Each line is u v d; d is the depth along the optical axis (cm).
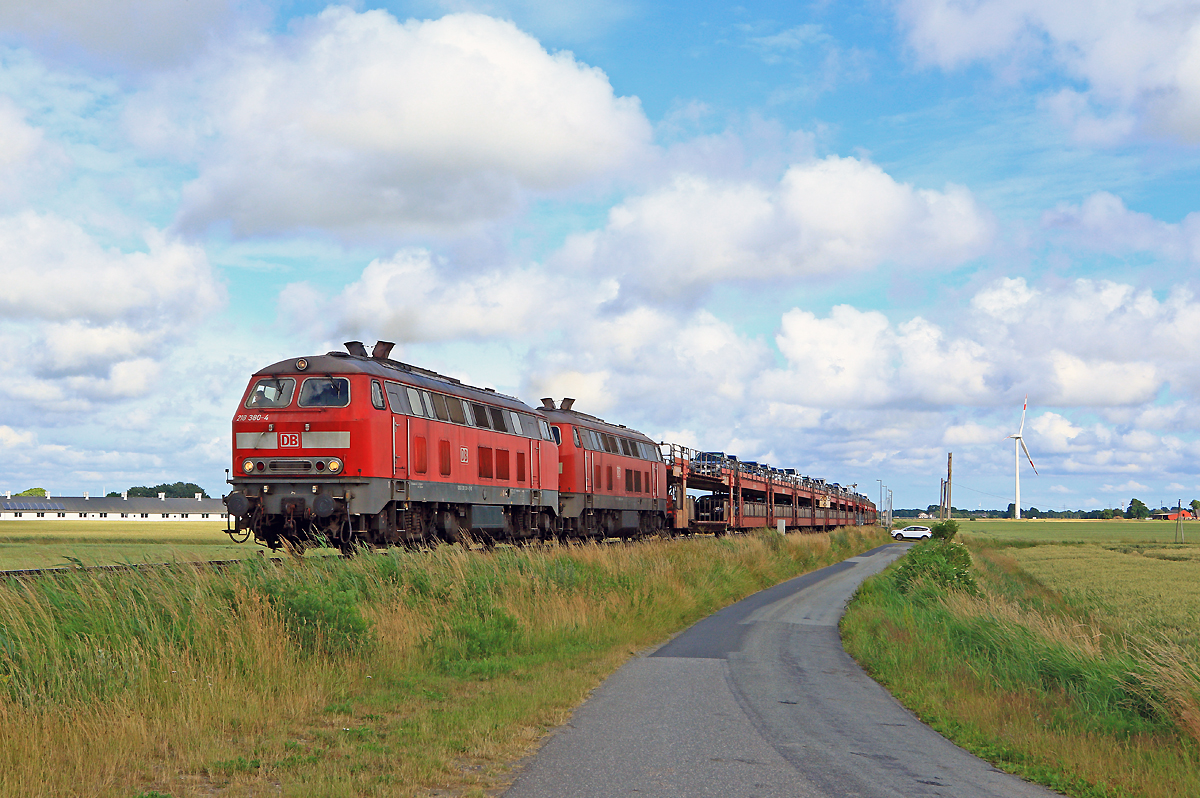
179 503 14050
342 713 953
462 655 1305
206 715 876
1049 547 7594
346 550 1972
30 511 12988
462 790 712
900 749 934
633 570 2233
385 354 2328
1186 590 3534
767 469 6366
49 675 866
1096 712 1166
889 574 3366
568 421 3306
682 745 892
